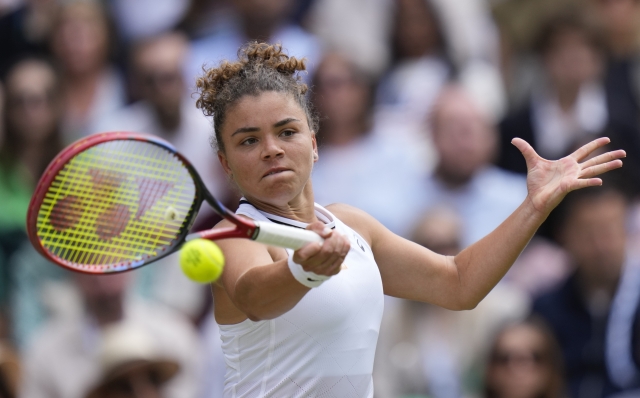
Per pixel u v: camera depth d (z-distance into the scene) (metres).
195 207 12.94
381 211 31.73
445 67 36.03
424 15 36.34
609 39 36.56
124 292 27.28
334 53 33.72
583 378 27.81
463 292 15.13
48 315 29.25
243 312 12.67
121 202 13.60
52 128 33.31
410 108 34.97
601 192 28.50
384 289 15.59
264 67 14.05
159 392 24.73
